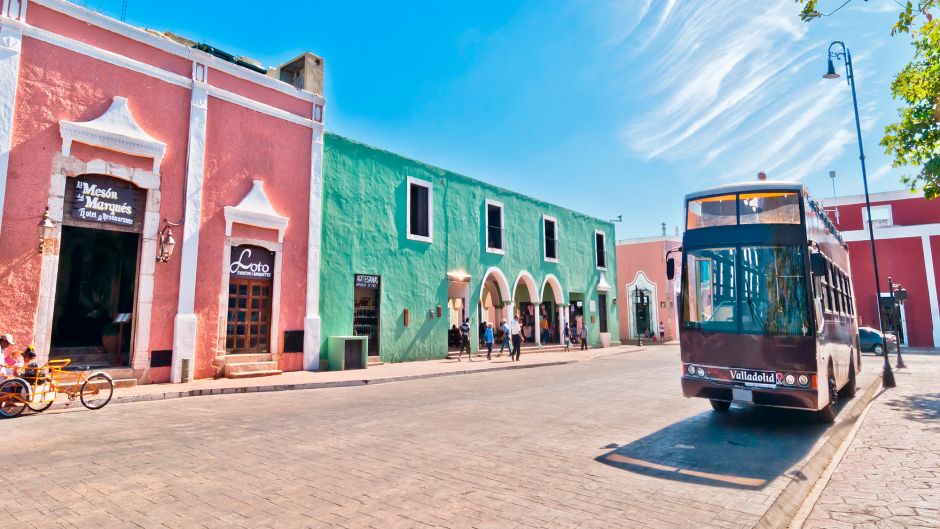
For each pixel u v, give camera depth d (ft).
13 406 28.71
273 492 15.67
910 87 40.09
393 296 63.41
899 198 102.27
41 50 37.40
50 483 16.44
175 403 33.81
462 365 59.31
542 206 90.02
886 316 99.45
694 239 27.04
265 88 51.39
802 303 23.85
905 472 18.76
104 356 41.86
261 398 36.09
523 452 20.45
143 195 42.14
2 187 34.91
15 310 35.06
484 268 76.84
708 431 24.52
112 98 40.68
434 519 13.56
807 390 23.13
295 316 51.67
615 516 13.83
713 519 13.65
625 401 33.47
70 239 45.42
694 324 26.30
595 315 100.17
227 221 46.65
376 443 21.91
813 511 15.12
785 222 25.41
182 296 43.19
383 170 63.93
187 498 15.14
